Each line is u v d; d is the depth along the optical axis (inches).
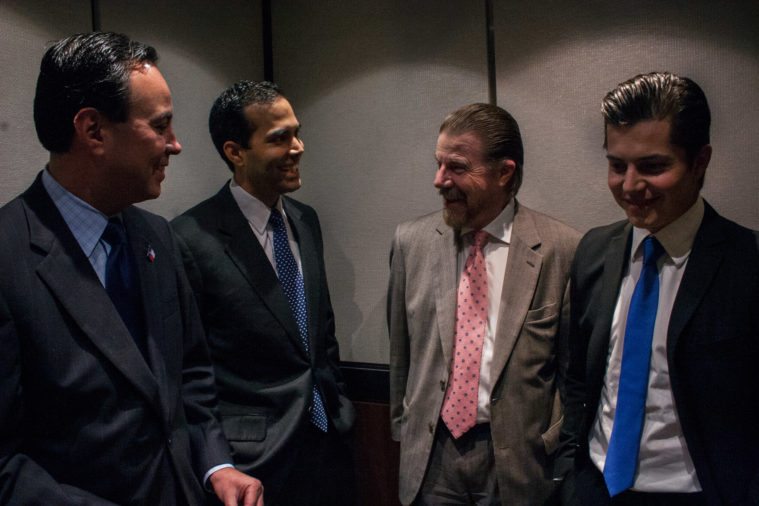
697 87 49.3
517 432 68.6
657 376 52.1
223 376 77.6
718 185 77.0
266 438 75.4
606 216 81.8
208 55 92.0
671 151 48.1
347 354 98.0
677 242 52.0
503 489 67.8
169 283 59.5
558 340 71.4
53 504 47.8
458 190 70.2
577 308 60.4
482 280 72.2
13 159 70.9
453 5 87.8
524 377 69.0
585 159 82.3
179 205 88.8
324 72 97.0
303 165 99.3
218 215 79.2
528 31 84.0
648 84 48.6
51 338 49.8
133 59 52.6
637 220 50.7
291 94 99.6
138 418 52.8
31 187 54.5
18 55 71.1
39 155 73.5
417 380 73.9
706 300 49.9
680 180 48.8
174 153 56.5
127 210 59.2
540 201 85.2
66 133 51.5
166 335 57.5
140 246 57.8
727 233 51.3
